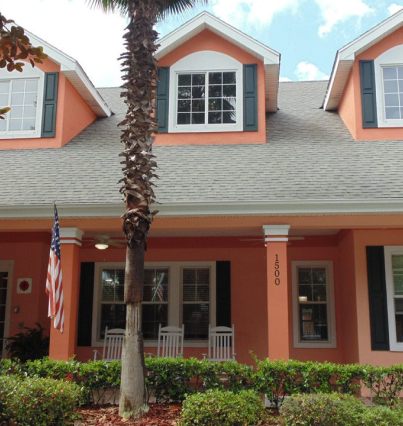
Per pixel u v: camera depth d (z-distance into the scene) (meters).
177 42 10.78
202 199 8.17
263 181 8.70
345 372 6.90
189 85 10.81
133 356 6.64
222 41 10.86
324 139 10.39
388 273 9.23
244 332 10.72
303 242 10.99
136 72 7.12
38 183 9.04
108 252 11.26
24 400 5.43
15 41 5.29
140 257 6.86
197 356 10.66
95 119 12.25
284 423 5.62
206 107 10.65
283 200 7.94
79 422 6.24
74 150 10.39
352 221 8.16
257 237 10.86
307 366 7.00
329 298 10.75
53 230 7.57
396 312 9.27
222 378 7.45
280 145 10.21
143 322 11.05
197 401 5.87
